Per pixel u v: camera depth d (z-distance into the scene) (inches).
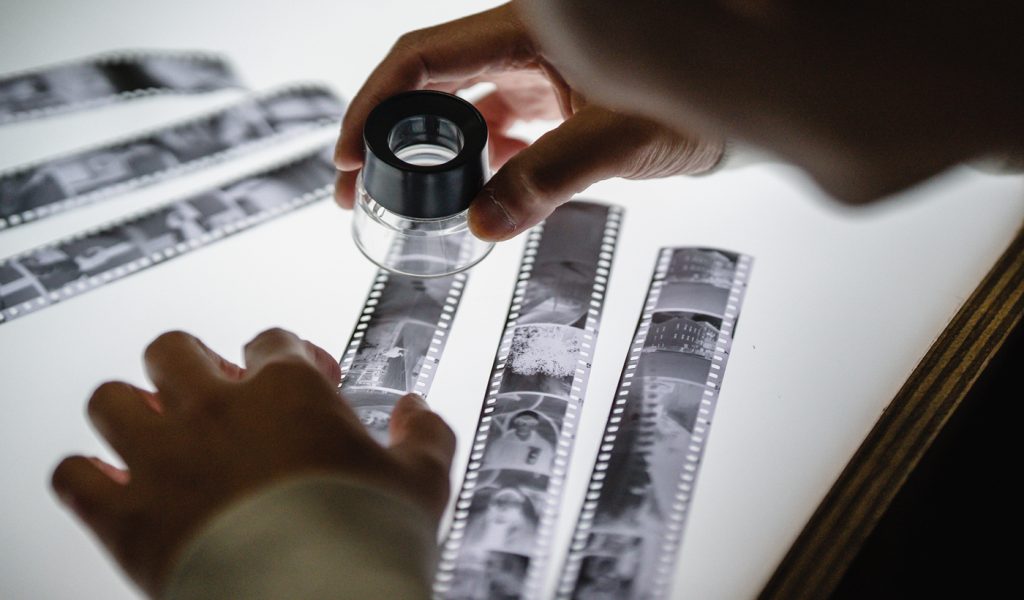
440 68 35.3
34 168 36.6
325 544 23.9
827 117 17.3
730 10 14.9
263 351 28.4
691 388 30.5
